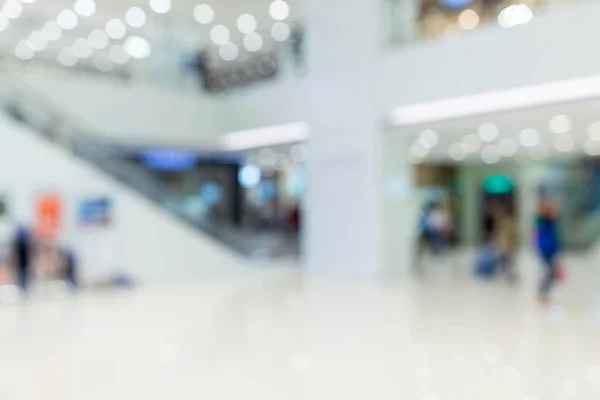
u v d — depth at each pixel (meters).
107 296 11.86
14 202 12.20
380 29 13.53
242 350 7.02
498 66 11.34
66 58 20.89
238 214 23.12
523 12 10.99
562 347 7.04
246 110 17.95
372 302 10.61
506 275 13.87
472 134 15.19
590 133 15.55
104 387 5.55
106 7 16.97
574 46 10.20
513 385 5.49
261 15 17.67
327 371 6.05
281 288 12.62
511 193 25.06
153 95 17.59
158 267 14.15
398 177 14.05
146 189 14.42
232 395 5.27
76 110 16.23
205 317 9.30
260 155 20.97
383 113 13.46
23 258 11.97
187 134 18.11
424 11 12.77
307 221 15.28
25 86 15.32
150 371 6.10
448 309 9.81
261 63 17.53
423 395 5.21
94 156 13.91
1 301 11.36
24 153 12.41
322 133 14.89
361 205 13.91
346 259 14.28
